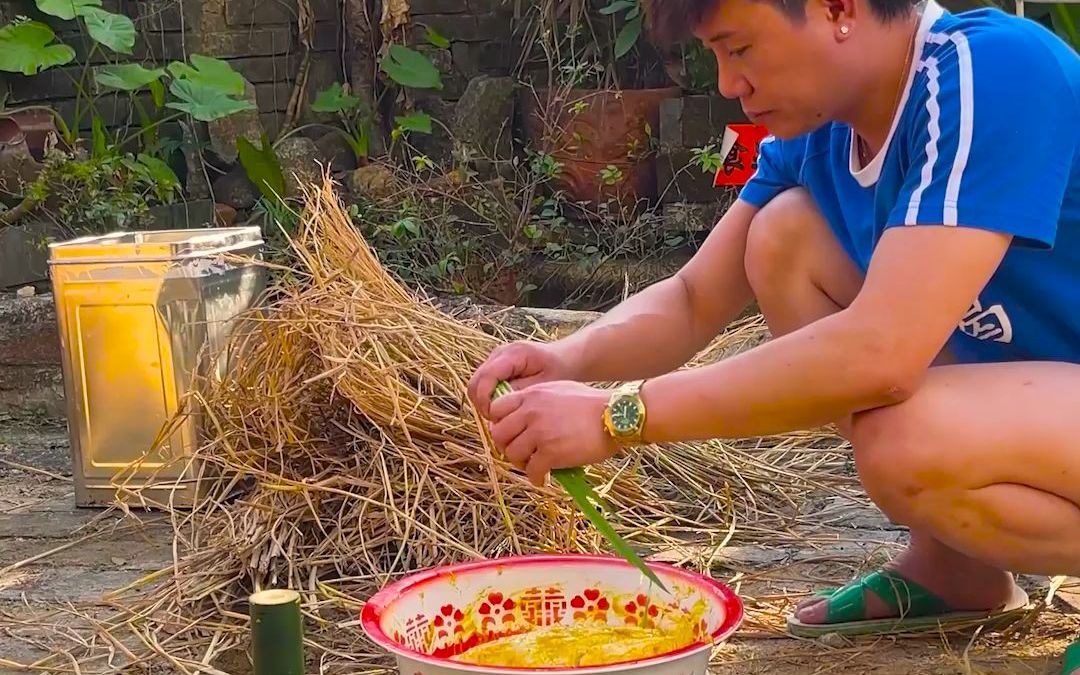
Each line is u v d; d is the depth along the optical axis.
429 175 4.75
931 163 1.33
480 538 2.03
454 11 4.81
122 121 4.59
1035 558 1.43
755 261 1.71
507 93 4.67
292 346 2.23
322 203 2.73
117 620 1.88
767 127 1.44
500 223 4.32
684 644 1.46
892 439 1.39
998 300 1.47
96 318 2.40
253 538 2.00
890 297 1.32
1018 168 1.30
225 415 2.31
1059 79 1.35
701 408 1.35
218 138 4.60
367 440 2.12
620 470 2.29
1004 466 1.37
